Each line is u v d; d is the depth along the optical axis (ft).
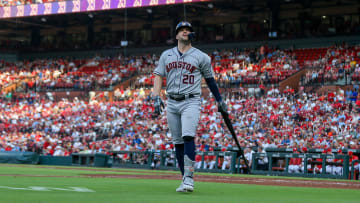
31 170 138.41
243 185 74.43
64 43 518.37
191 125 57.11
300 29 422.41
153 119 308.40
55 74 429.38
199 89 58.95
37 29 526.98
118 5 362.74
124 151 226.58
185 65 58.08
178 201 41.04
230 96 321.73
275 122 269.03
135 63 425.28
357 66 309.83
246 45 424.46
